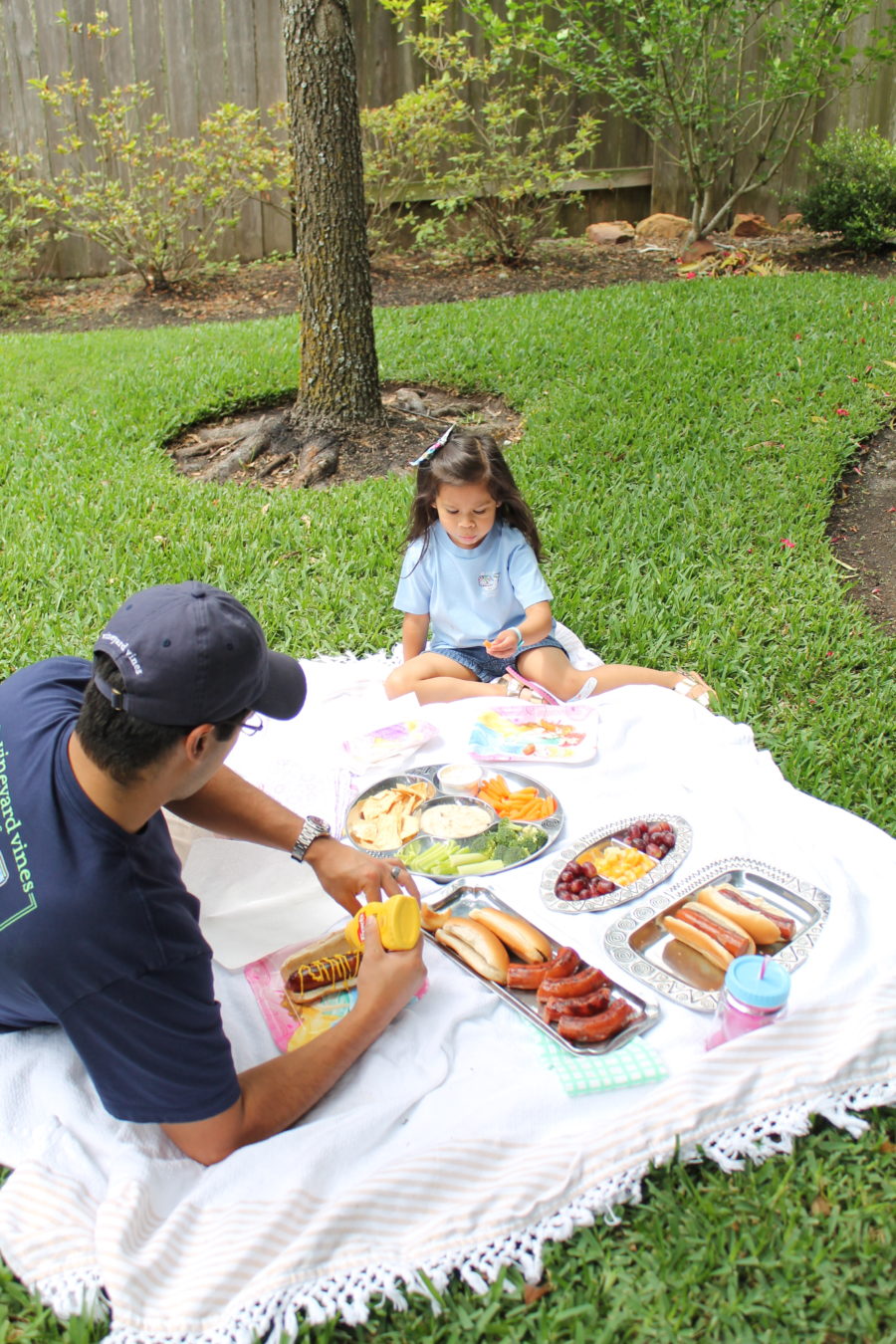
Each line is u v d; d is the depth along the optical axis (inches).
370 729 121.6
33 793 64.2
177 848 96.0
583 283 339.0
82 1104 74.1
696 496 185.5
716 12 300.7
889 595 160.6
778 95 309.7
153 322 342.3
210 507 190.5
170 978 65.3
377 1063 78.2
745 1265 65.8
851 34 347.6
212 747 63.6
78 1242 65.2
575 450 204.8
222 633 61.3
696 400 219.6
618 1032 78.9
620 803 106.8
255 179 347.6
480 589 132.7
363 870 86.8
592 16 335.6
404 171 370.0
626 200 384.5
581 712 120.2
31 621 154.1
